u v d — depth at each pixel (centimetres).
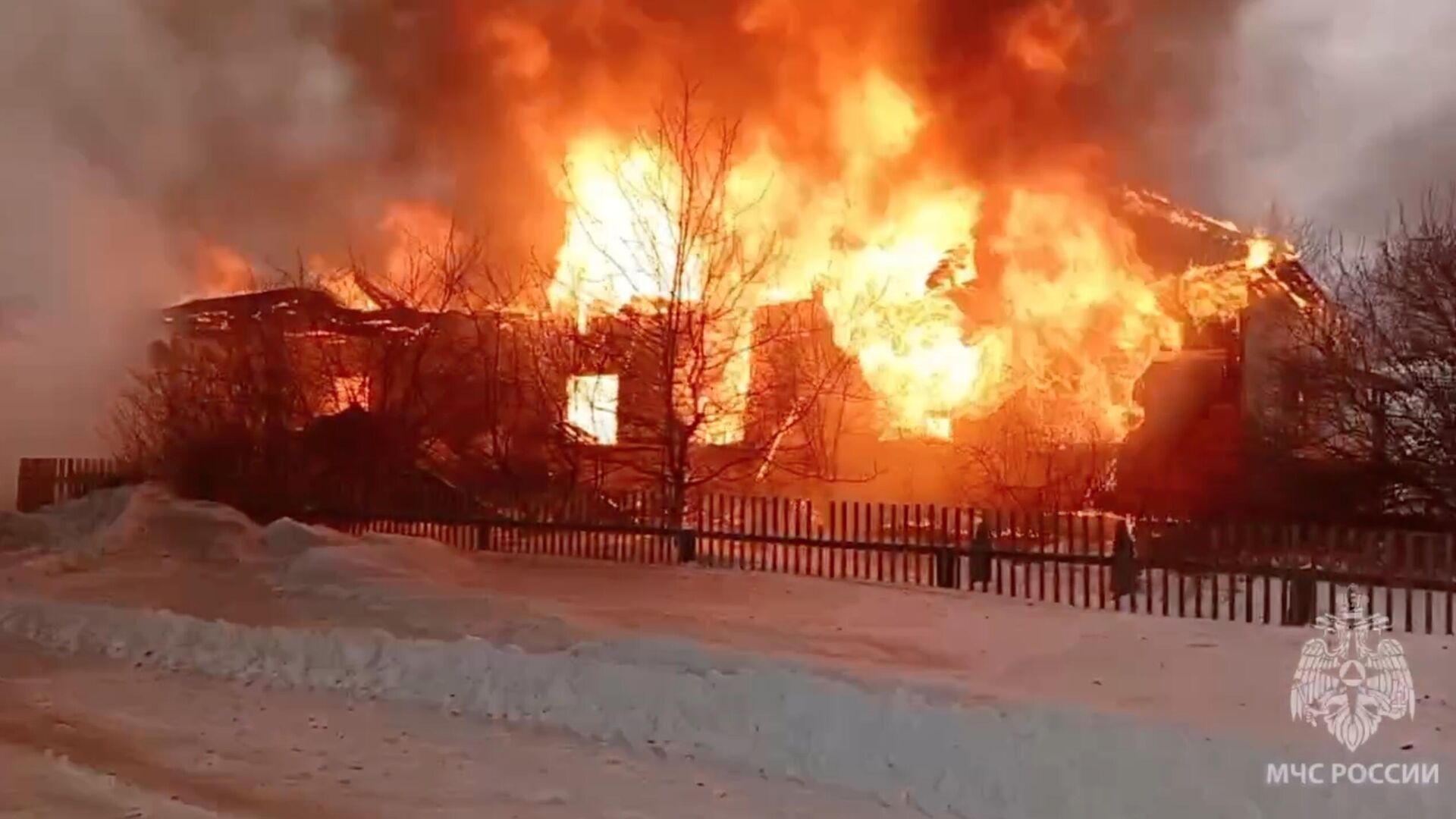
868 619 1125
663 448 1770
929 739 738
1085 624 1097
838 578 1381
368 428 2048
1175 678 884
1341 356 1805
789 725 789
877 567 1394
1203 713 773
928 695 819
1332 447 1788
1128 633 1052
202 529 1658
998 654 970
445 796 695
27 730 844
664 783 725
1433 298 1731
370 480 1916
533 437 2008
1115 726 725
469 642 997
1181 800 650
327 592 1304
